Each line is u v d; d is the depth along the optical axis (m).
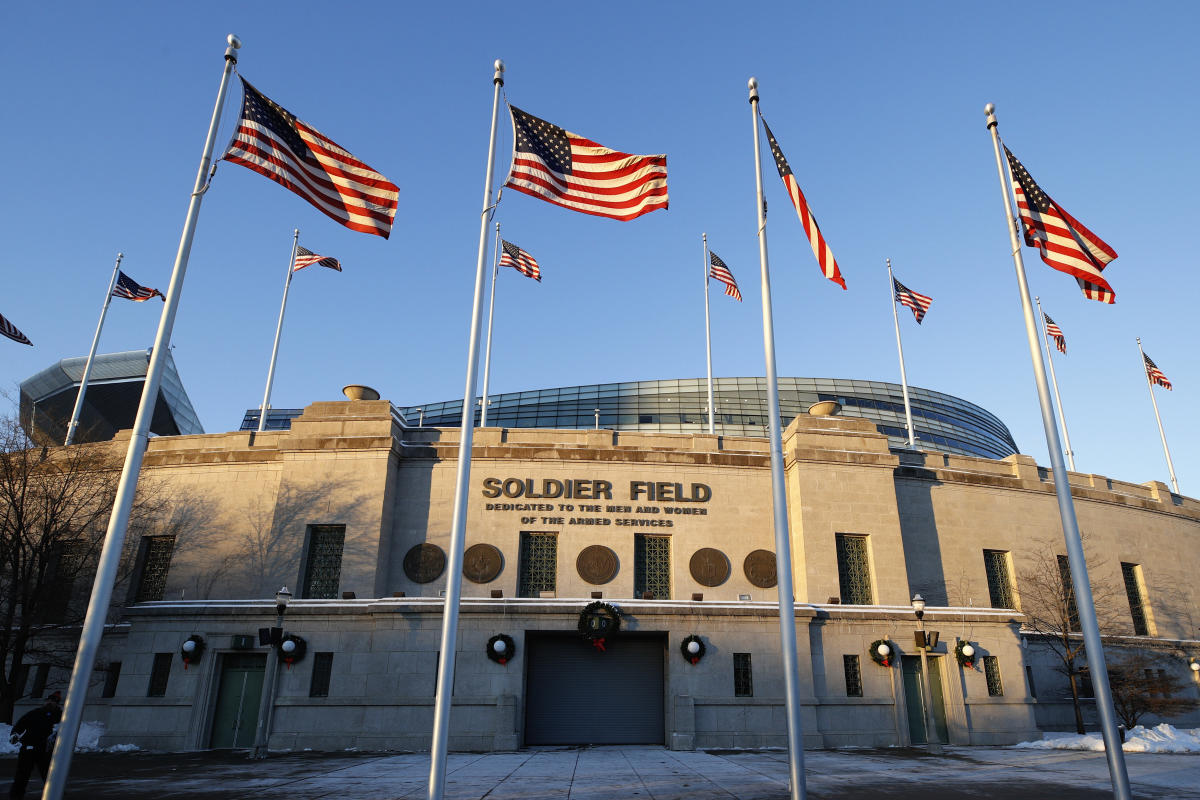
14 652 27.58
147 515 30.81
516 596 28.64
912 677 27.64
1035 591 33.12
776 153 17.73
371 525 28.62
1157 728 26.38
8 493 28.77
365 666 25.23
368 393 31.94
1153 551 38.53
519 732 24.78
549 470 30.47
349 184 16.72
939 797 14.42
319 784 16.20
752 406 77.50
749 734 25.34
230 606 26.06
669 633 26.33
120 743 24.69
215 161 14.82
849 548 30.44
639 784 16.12
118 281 38.97
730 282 37.81
